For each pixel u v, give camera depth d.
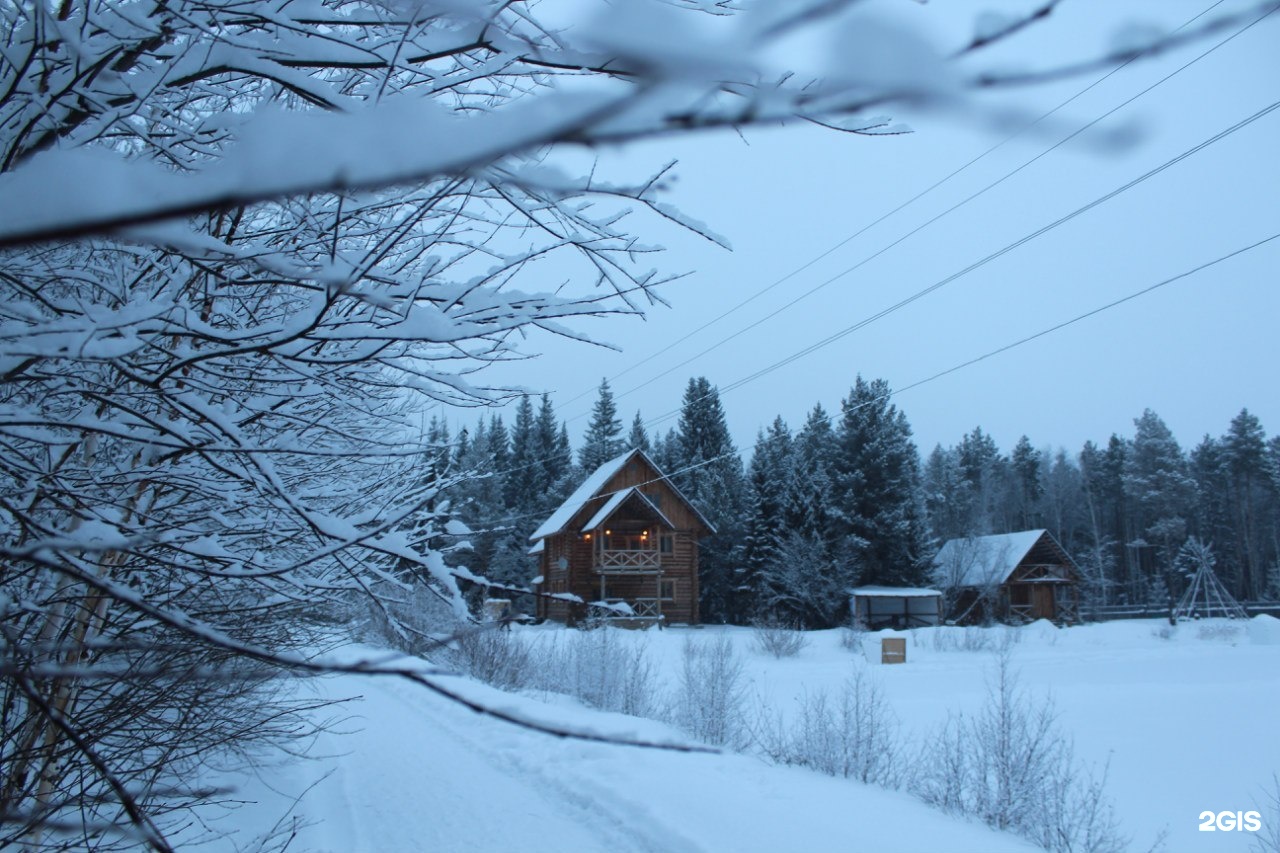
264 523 2.99
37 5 1.72
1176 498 66.62
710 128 0.45
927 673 20.36
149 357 2.81
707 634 31.59
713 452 56.03
